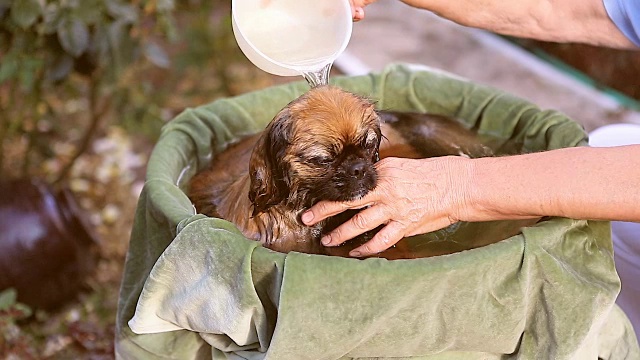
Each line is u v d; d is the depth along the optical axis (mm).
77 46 1949
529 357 1283
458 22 1601
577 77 2850
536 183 1256
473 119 1548
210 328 1268
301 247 1349
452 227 1364
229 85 2855
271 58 1357
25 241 1996
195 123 1497
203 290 1241
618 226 1683
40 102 2393
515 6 1551
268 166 1367
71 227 2092
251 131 1549
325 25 1403
